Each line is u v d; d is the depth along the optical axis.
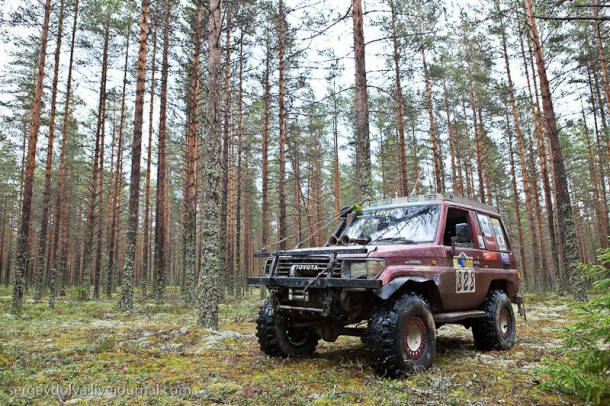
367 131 11.27
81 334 8.00
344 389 4.04
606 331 3.55
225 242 19.69
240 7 13.41
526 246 49.81
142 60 15.70
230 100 20.16
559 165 14.41
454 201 6.15
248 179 33.28
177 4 18.83
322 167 40.00
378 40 11.79
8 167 36.72
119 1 21.22
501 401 3.65
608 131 25.00
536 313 11.42
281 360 5.37
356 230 6.19
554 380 3.51
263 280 5.10
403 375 4.38
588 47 20.47
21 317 11.59
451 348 6.26
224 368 4.98
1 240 47.06
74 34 21.45
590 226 48.06
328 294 4.60
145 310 13.56
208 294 8.20
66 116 22.52
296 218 39.50
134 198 14.76
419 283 5.08
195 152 18.16
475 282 5.88
